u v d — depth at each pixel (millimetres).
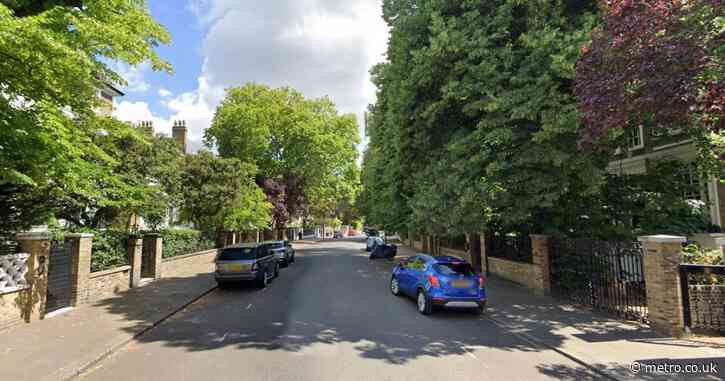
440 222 11023
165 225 22750
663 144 14094
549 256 11930
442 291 9312
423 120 11820
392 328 8344
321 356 6426
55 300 9406
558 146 9523
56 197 11312
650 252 7840
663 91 5559
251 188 26578
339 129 41625
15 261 7949
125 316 9031
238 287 14172
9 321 7805
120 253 13000
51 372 5559
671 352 6496
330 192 45625
